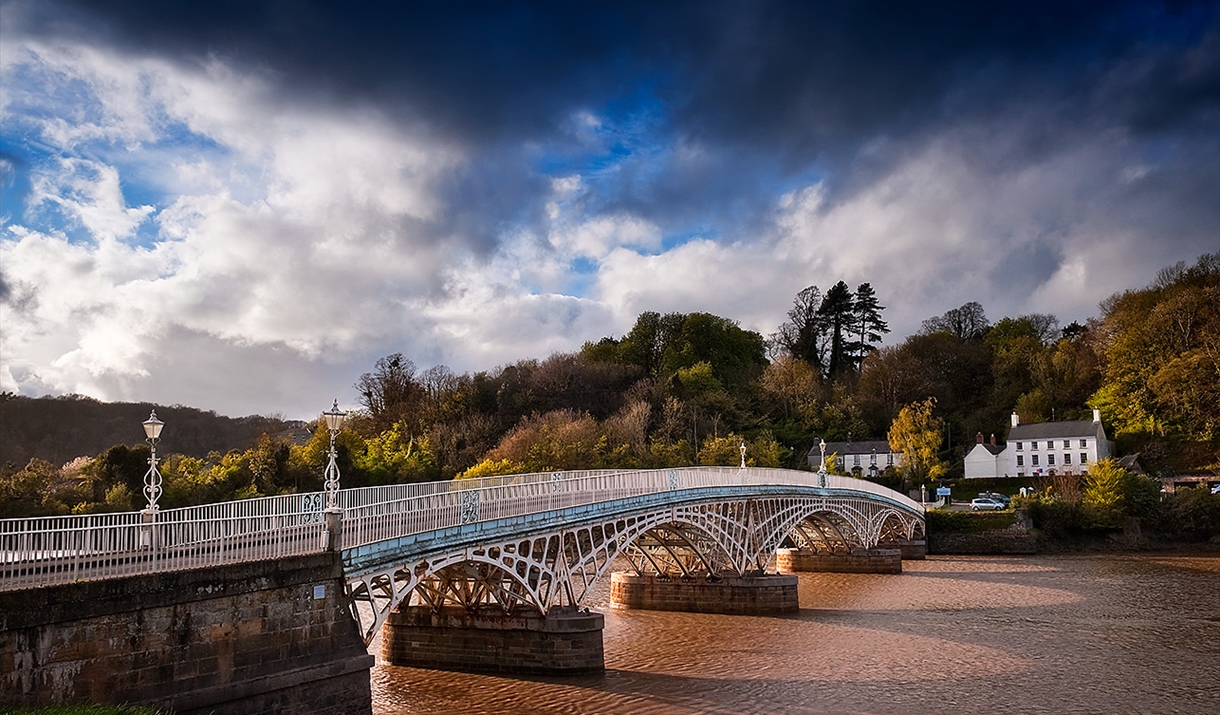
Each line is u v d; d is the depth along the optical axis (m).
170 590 22.53
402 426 115.88
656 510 46.88
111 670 21.36
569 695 34.59
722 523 56.97
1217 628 50.53
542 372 132.62
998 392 148.00
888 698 35.25
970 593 66.06
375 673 37.72
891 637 47.72
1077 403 139.25
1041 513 100.31
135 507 63.19
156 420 24.33
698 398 132.12
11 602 19.55
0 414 93.69
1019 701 34.94
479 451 108.50
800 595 65.88
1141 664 41.28
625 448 100.88
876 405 148.75
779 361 153.38
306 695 25.47
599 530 44.19
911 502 94.06
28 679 19.84
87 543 21.80
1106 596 63.59
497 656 38.03
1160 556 91.12
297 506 30.84
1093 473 103.56
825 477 70.88
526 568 36.88
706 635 48.16
